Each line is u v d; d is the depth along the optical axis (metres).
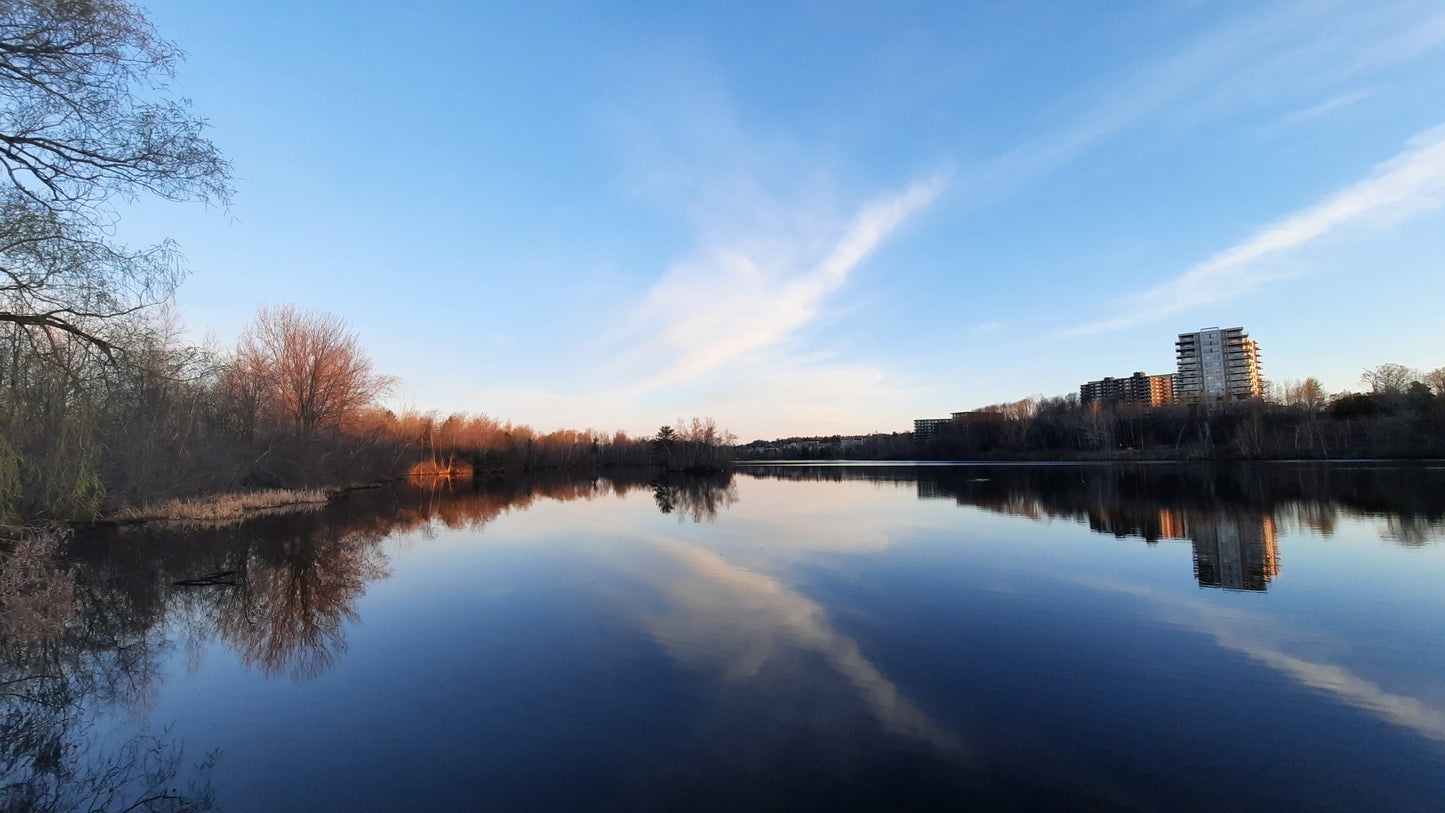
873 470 76.00
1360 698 7.18
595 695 7.50
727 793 5.33
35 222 8.51
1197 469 50.66
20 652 9.59
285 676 8.44
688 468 75.44
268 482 33.66
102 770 6.00
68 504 11.26
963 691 7.45
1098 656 8.62
